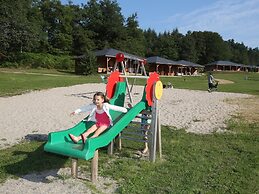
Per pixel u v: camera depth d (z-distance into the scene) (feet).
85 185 17.71
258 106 50.67
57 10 289.12
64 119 36.63
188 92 77.46
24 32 175.73
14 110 41.65
